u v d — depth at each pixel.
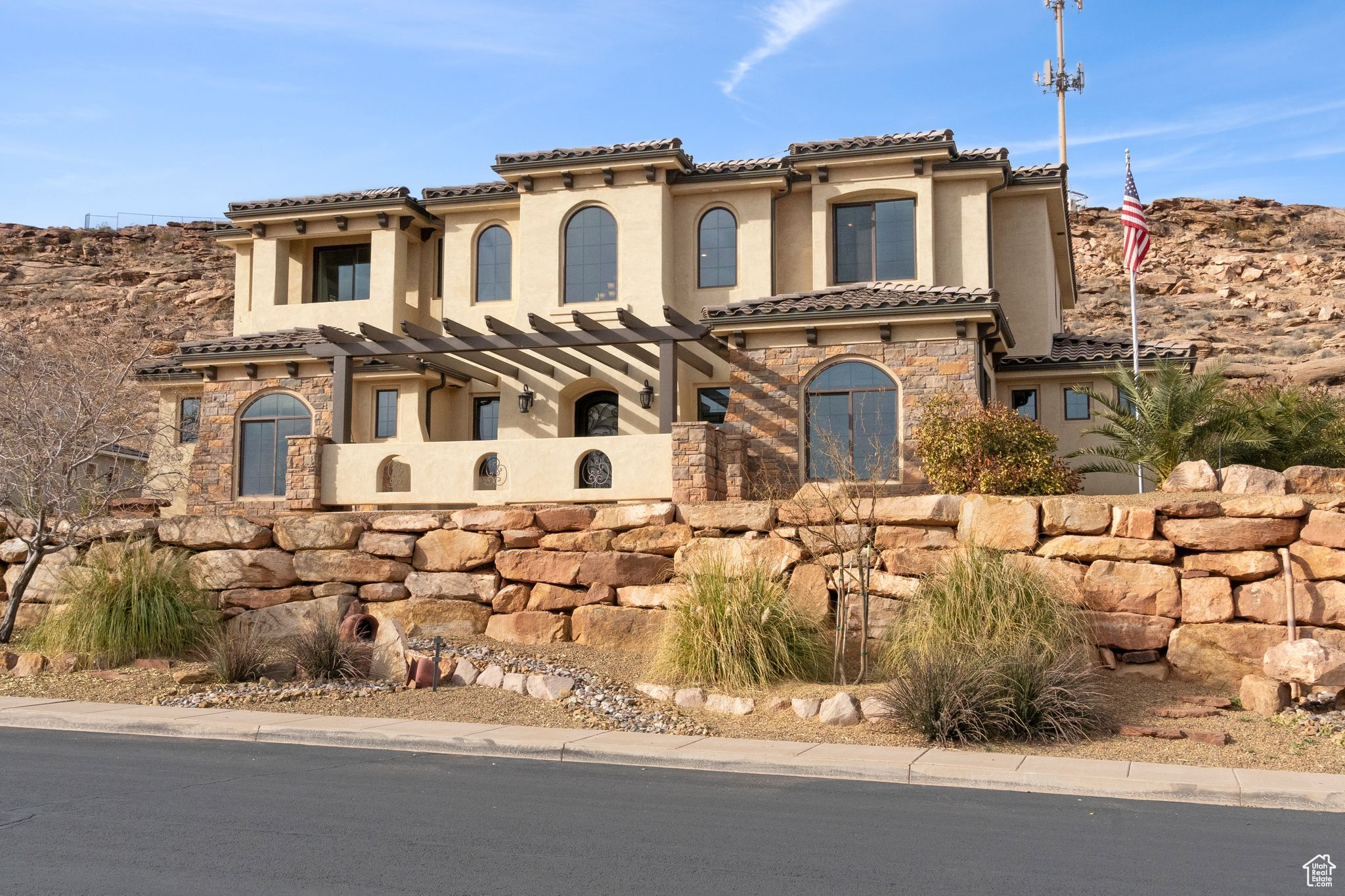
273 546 17.81
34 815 8.13
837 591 14.85
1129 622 13.32
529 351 24.66
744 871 6.83
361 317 26.78
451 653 15.02
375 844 7.37
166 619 15.78
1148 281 55.72
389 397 27.48
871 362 20.89
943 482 18.50
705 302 25.05
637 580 15.97
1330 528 12.88
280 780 9.46
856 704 12.13
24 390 18.67
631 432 24.95
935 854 7.30
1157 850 7.47
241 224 27.86
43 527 17.00
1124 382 18.56
